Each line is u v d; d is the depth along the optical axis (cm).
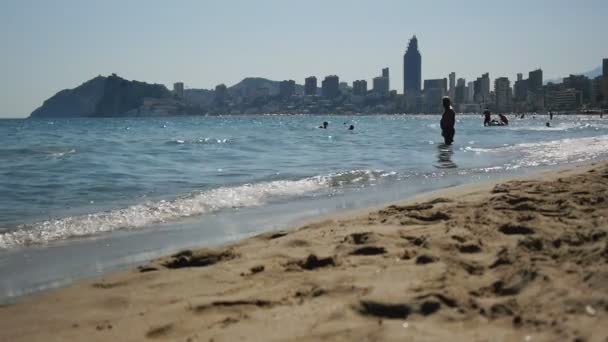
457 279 410
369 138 3675
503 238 537
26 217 839
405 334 317
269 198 1046
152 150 2441
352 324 340
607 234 491
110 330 370
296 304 391
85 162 1789
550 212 662
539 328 312
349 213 838
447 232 571
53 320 394
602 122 8544
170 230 758
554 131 4656
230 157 2039
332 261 495
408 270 443
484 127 5962
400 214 718
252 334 339
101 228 766
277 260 520
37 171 1503
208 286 455
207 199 1016
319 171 1498
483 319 334
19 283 512
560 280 379
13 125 9338
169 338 350
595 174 1073
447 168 1577
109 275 526
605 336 291
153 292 448
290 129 6419
